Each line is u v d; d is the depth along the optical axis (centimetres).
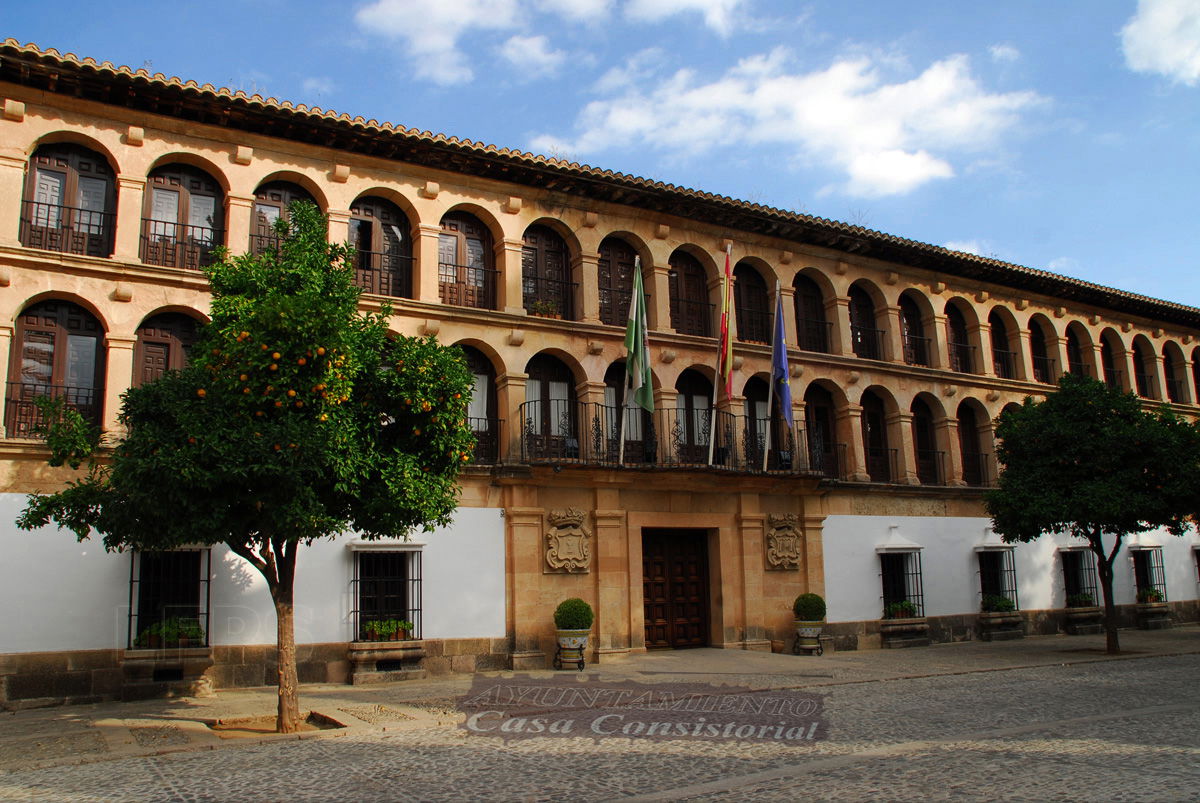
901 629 2556
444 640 1991
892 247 2748
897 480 2722
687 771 985
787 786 903
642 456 2355
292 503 1183
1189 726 1226
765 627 2394
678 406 2473
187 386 1265
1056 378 3164
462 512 2067
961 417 2969
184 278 1853
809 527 2498
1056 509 2208
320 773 1005
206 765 1059
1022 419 2380
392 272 2144
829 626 2478
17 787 960
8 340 1700
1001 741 1131
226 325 1262
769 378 2588
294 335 1198
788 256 2630
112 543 1323
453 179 2198
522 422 2162
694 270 2552
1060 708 1409
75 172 1855
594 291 2325
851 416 2653
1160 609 3156
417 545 1966
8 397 1709
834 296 2709
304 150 2038
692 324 2509
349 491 1277
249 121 1958
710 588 2406
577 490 2203
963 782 907
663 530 2377
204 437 1152
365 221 2142
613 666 1998
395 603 1970
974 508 2847
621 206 2403
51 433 1256
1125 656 2209
